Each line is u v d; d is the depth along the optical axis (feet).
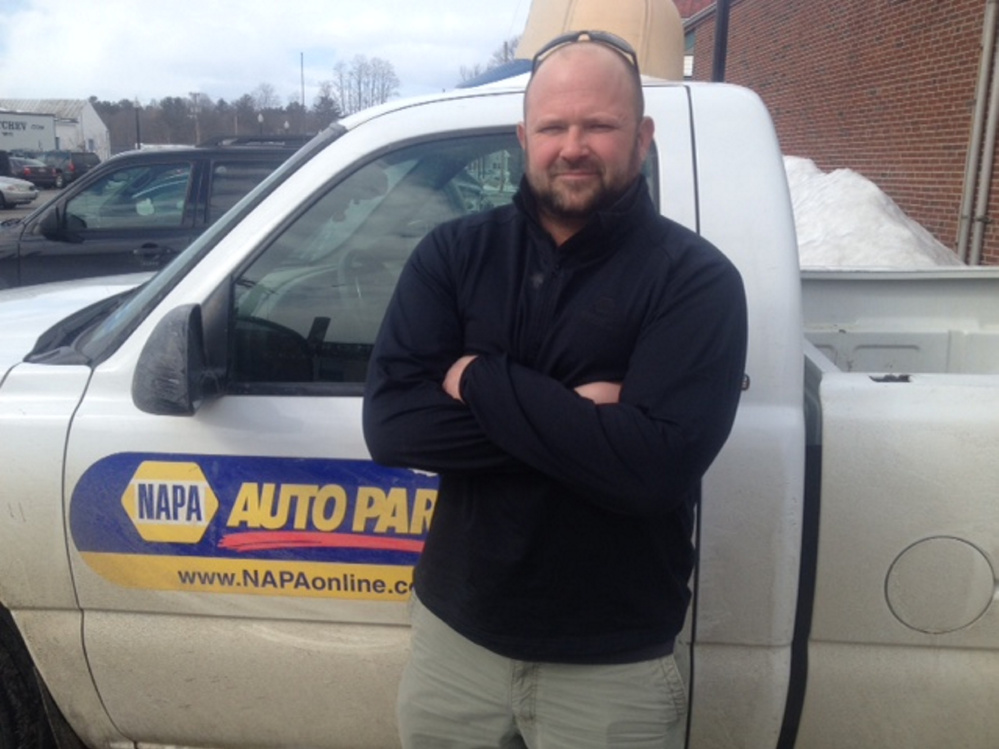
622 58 5.31
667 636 5.47
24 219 22.75
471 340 5.49
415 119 7.27
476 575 5.41
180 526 7.13
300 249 7.27
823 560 6.68
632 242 5.28
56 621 7.50
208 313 7.14
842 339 10.44
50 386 7.35
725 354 5.12
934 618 6.66
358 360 7.23
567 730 5.48
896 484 6.55
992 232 32.22
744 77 57.47
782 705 6.88
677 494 4.97
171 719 7.63
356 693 7.30
